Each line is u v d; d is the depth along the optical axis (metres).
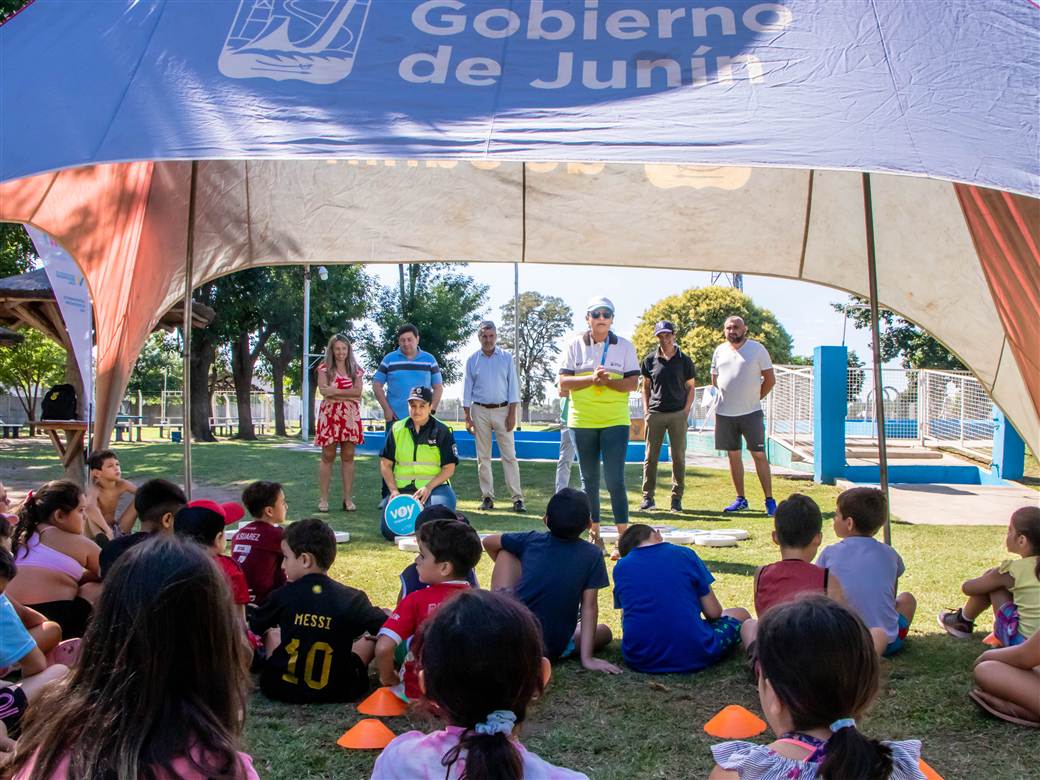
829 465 11.68
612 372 6.88
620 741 3.28
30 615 3.76
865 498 4.30
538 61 4.12
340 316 33.75
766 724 3.39
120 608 1.49
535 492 10.59
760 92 3.80
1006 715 3.48
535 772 1.79
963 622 4.67
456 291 42.47
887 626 4.14
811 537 4.09
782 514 4.13
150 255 6.16
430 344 40.91
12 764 1.54
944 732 3.37
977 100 3.75
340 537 7.16
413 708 3.43
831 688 1.71
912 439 14.37
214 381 39.91
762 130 3.53
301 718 3.50
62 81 4.23
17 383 29.39
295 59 4.20
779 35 4.20
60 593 4.13
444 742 1.82
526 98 3.85
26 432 31.94
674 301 36.97
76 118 3.91
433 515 4.20
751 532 7.85
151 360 49.50
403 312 40.84
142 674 1.46
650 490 9.46
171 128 3.73
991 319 5.74
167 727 1.45
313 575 3.78
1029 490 10.88
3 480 12.99
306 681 3.66
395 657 3.56
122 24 4.60
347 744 3.19
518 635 1.76
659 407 9.23
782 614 1.80
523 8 4.56
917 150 3.42
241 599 3.80
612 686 3.90
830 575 3.99
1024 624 3.98
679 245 6.84
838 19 4.30
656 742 3.27
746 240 6.71
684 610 4.11
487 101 3.83
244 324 29.28
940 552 6.85
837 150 3.39
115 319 6.07
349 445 8.82
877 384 5.38
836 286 6.66
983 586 4.43
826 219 6.39
